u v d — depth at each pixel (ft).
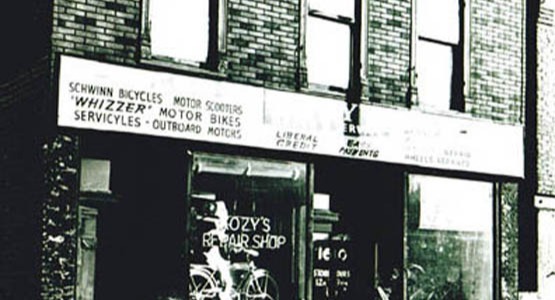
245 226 42.78
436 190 49.60
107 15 38.93
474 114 51.19
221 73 42.01
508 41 53.01
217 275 41.78
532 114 55.01
